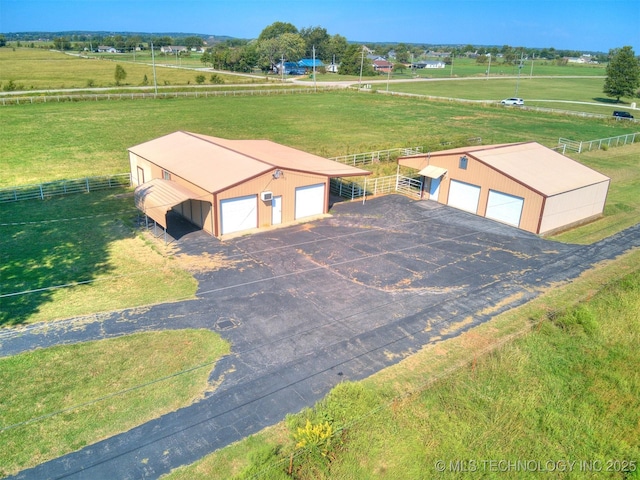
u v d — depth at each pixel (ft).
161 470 43.04
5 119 211.41
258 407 50.96
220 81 384.47
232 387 53.72
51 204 111.34
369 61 533.14
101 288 74.49
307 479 42.52
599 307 73.46
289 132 208.64
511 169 108.99
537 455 46.03
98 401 51.06
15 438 46.09
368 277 80.74
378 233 100.58
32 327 64.03
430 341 63.62
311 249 90.99
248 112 257.55
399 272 83.10
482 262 88.53
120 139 181.47
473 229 104.94
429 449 46.03
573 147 187.32
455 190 118.42
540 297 76.33
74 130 194.18
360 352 60.75
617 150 187.73
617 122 248.11
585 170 117.60
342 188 126.72
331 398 49.98
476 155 112.78
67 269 80.33
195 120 227.61
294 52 544.62
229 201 94.53
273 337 63.16
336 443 45.73
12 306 68.90
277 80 435.12
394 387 54.44
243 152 111.55
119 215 105.40
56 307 68.95
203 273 79.92
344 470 43.45
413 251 92.17
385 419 49.16
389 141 193.36
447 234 101.55
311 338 63.26
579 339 65.46
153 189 98.99
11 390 52.37
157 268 81.35
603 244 99.04
